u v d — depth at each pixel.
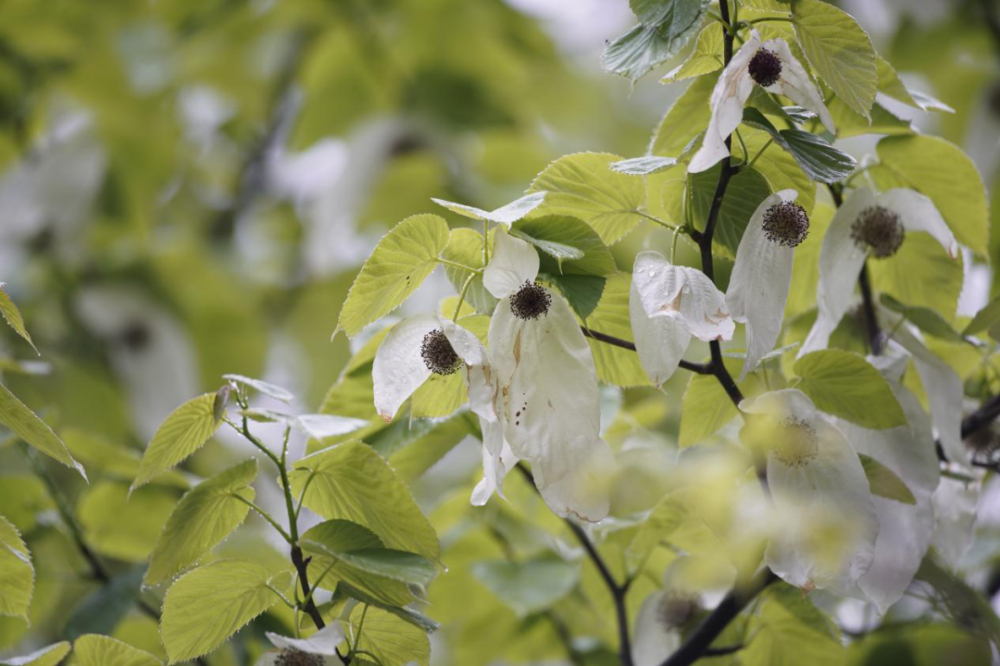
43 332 3.24
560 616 2.36
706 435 2.00
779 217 1.86
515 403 1.85
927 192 2.06
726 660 2.08
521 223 1.87
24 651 2.41
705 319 1.84
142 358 3.25
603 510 1.86
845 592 1.89
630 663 2.10
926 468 1.98
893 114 2.02
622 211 1.93
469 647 2.35
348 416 2.06
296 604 1.88
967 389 2.13
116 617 2.19
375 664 1.88
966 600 2.06
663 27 1.83
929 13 3.24
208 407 1.90
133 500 2.29
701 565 2.08
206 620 1.89
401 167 3.41
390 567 1.85
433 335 1.86
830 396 1.95
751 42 1.84
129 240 3.44
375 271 1.87
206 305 3.43
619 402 2.15
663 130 1.94
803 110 1.92
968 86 3.22
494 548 2.34
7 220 3.35
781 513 1.90
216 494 1.88
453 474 2.92
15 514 2.26
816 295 2.09
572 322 1.86
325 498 1.91
